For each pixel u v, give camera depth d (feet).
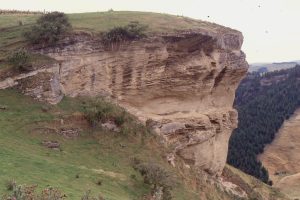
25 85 142.61
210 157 188.34
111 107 151.33
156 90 169.58
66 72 152.25
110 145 138.72
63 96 148.56
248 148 419.95
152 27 172.04
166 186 124.47
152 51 164.45
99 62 158.20
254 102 529.86
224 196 177.06
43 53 153.07
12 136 123.13
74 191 99.14
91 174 118.42
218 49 188.34
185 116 176.96
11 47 155.12
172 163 153.07
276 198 222.28
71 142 132.67
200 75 178.29
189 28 175.73
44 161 114.21
